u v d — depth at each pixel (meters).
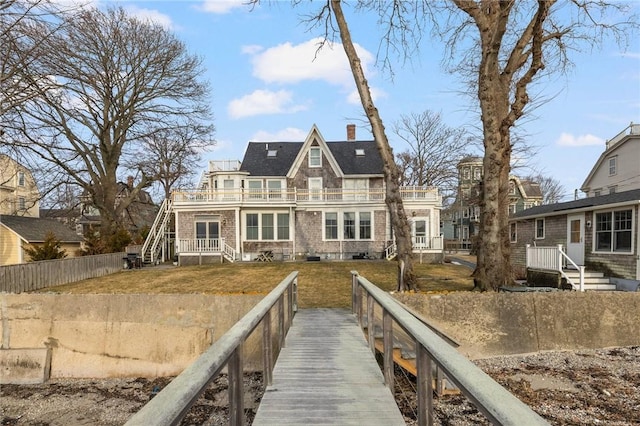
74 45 17.86
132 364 8.05
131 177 27.48
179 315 8.12
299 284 11.91
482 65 9.06
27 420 6.23
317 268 15.85
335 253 21.41
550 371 6.55
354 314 7.68
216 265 17.97
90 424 6.05
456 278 12.59
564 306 7.75
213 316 8.04
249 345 7.52
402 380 6.06
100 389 7.43
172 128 24.78
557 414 4.97
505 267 10.69
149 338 8.10
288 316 6.51
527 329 7.63
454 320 7.60
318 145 23.86
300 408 3.34
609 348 7.66
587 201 13.09
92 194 22.08
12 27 11.70
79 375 8.06
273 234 21.25
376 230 21.39
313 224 21.56
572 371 6.54
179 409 1.11
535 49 8.41
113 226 22.31
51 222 24.86
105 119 21.91
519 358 7.32
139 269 17.50
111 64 21.36
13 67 12.69
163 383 7.62
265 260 20.14
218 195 21.47
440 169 34.84
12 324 8.33
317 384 3.90
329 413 3.24
